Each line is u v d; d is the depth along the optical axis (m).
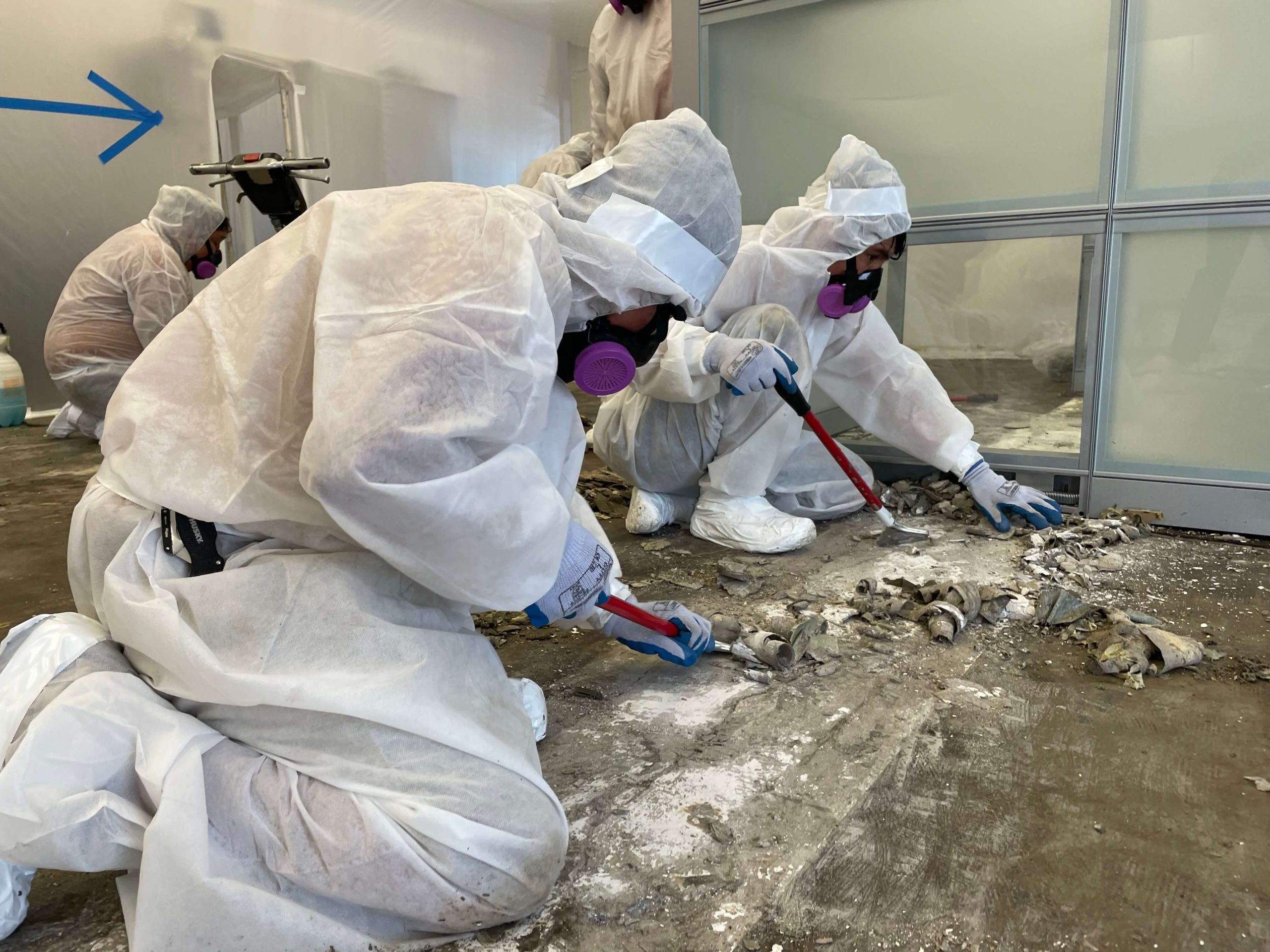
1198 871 1.22
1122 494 2.85
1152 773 1.46
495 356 1.06
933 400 2.81
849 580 2.40
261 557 1.15
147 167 6.17
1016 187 2.89
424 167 7.82
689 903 1.19
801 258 2.56
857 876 1.23
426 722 1.09
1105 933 1.11
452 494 1.04
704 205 1.36
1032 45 2.76
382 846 1.02
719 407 2.64
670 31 3.36
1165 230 2.66
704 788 1.45
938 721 1.65
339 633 1.11
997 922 1.14
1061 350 2.95
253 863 1.06
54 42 5.68
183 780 1.02
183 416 1.14
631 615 1.66
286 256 1.14
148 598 1.10
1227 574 2.37
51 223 5.86
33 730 1.02
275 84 6.80
